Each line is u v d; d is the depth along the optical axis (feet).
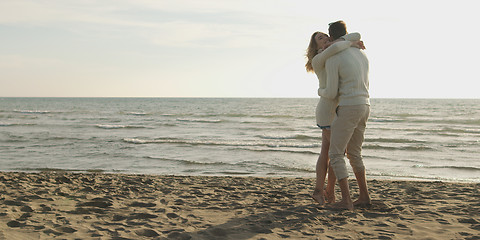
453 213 12.07
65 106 270.26
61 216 11.02
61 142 55.62
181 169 34.94
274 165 37.29
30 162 37.81
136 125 99.19
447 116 152.15
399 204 14.05
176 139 63.87
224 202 14.06
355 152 12.06
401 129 90.12
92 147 50.31
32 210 11.87
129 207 12.79
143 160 39.83
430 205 13.76
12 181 19.97
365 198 12.50
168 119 128.67
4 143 53.83
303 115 161.48
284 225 10.15
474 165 38.19
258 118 140.56
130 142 56.59
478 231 9.61
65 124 98.22
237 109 235.20
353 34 11.10
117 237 8.79
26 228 9.50
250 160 40.50
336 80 10.98
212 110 218.38
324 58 11.12
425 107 264.72
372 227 9.91
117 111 194.90
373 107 264.11
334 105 11.66
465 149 51.98
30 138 60.64
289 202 14.07
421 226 10.07
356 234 9.28
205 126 98.53
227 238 8.94
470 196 16.69
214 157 42.63
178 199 14.67
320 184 12.66
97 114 161.27
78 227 9.67
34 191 15.76
